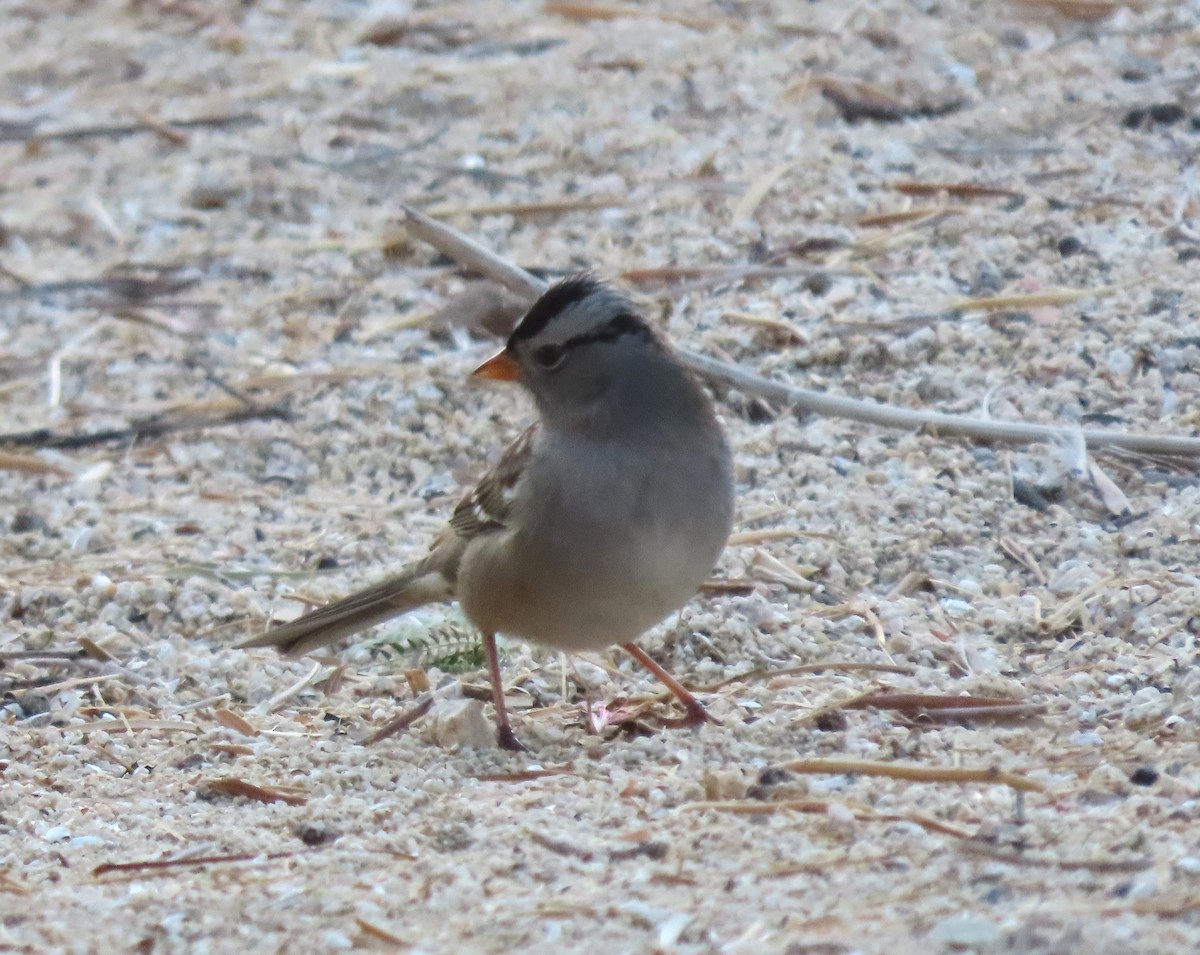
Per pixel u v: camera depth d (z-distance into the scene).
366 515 12.62
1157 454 11.97
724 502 9.22
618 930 6.90
